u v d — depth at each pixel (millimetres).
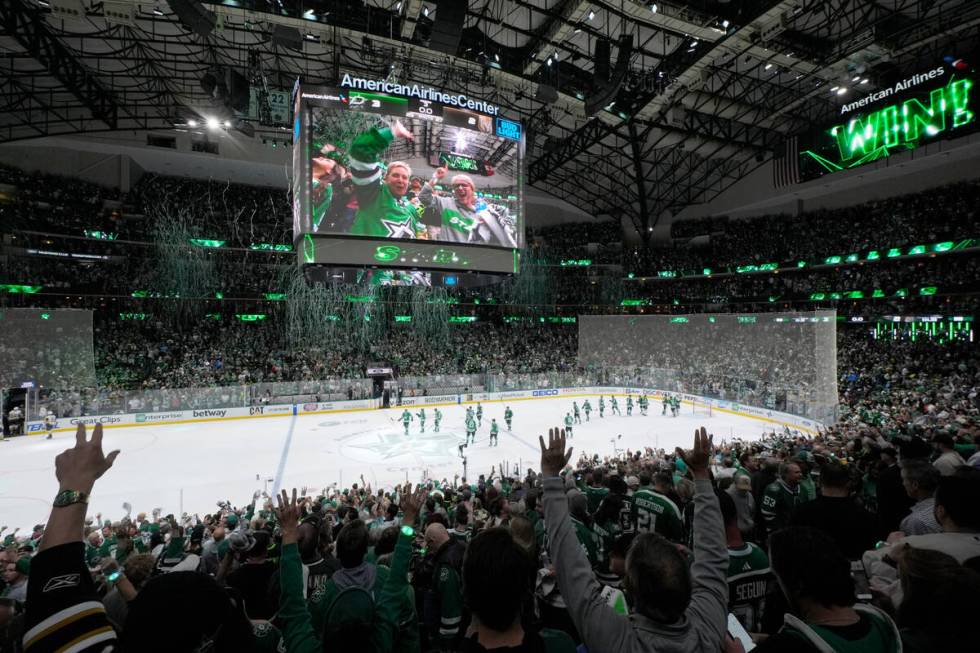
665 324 44438
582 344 48500
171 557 6762
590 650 1961
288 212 43938
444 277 24547
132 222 38188
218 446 25812
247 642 1948
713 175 46656
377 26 23266
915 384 29250
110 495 18672
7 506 17594
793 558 2068
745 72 28344
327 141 19969
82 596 1439
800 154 22484
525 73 28312
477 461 23641
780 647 1964
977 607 2047
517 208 22969
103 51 28250
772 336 35031
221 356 38406
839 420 24875
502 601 1840
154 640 1340
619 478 6367
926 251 32188
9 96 30578
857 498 8070
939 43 25484
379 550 5250
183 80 32562
